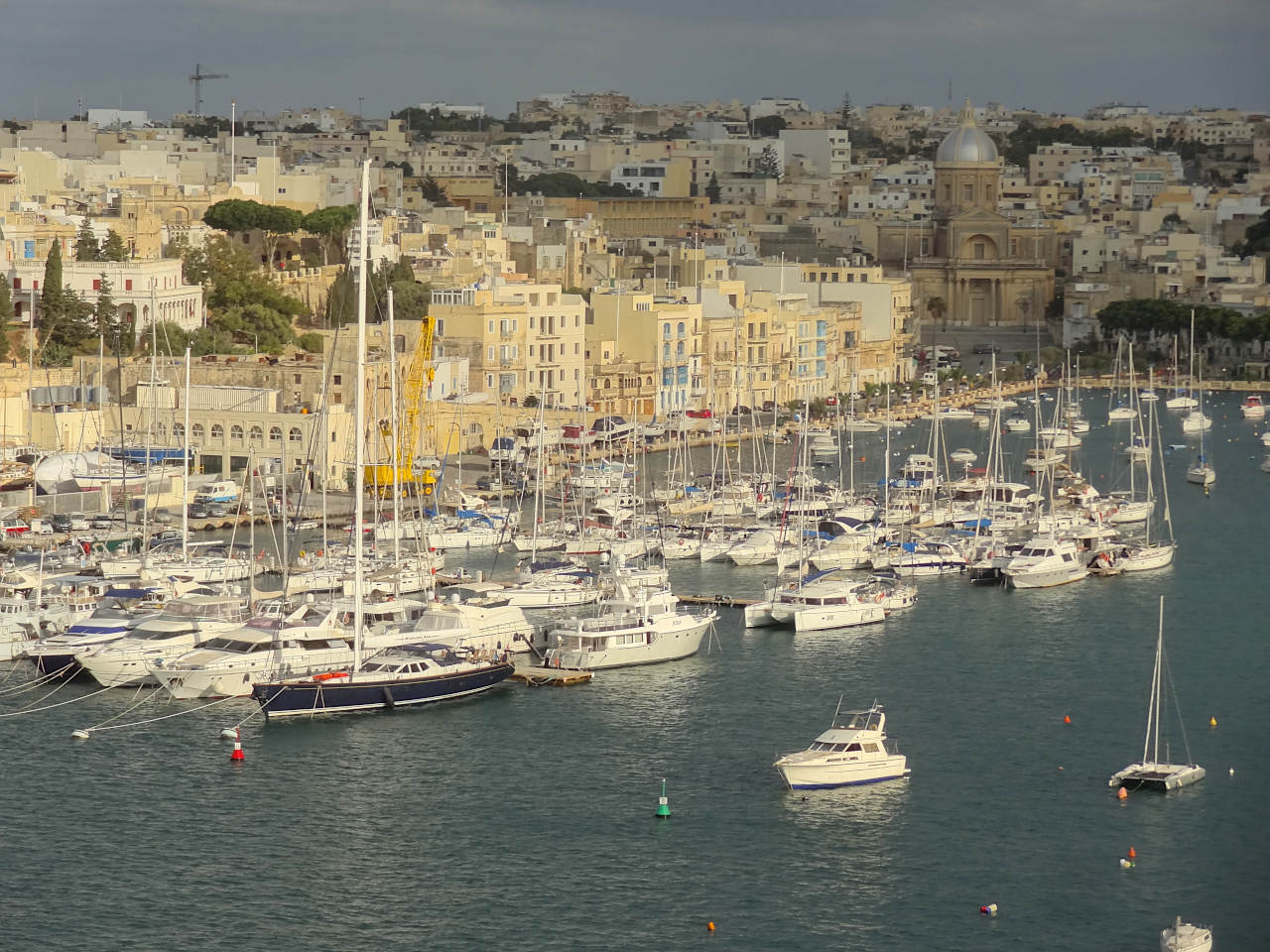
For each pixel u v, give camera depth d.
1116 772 188.00
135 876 164.25
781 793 181.75
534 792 181.50
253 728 196.88
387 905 159.62
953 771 188.00
